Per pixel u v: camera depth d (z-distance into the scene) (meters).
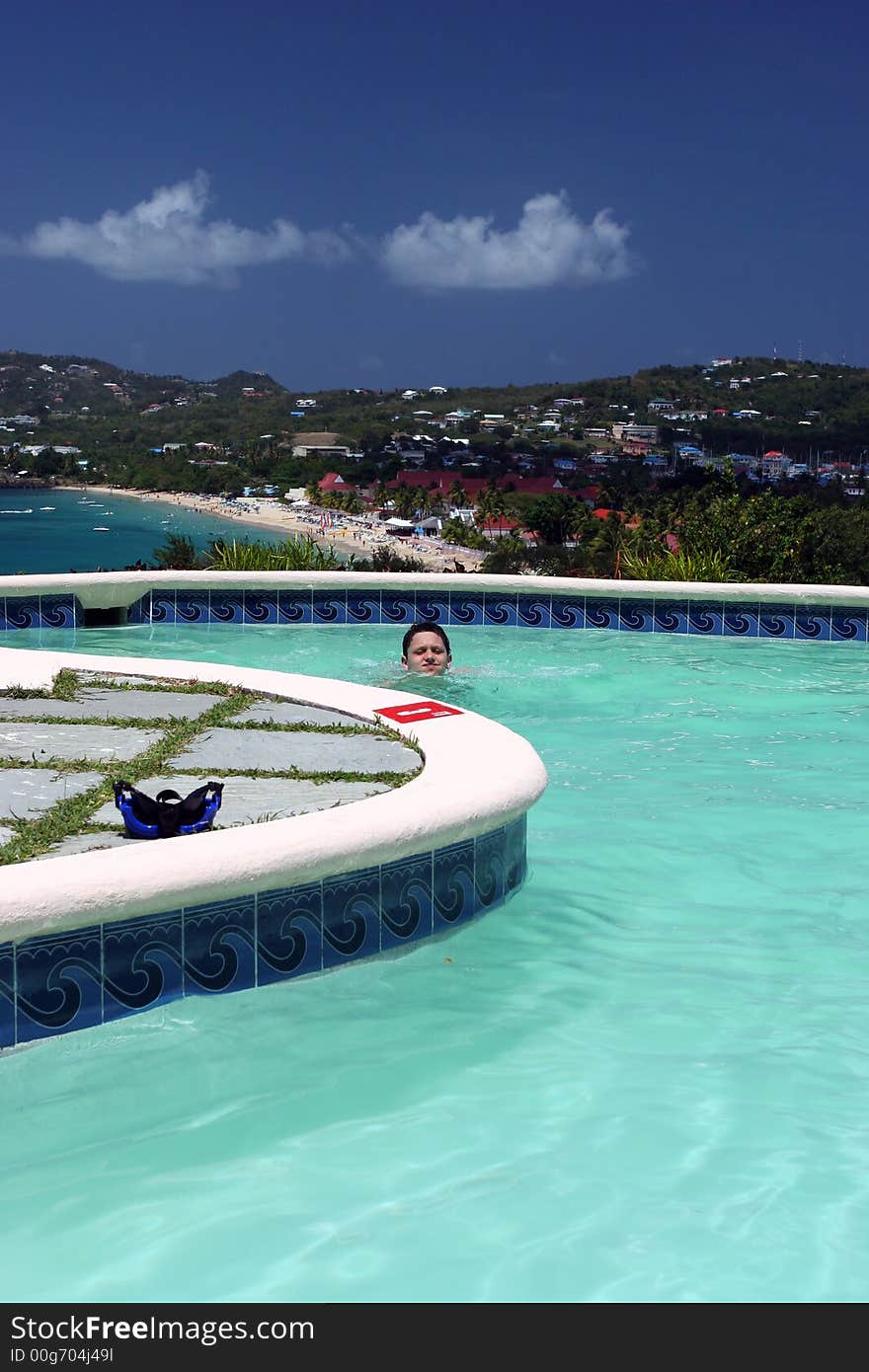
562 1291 2.19
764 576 17.22
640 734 7.14
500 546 130.62
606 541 52.75
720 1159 2.63
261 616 11.38
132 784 4.18
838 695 8.39
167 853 3.14
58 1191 2.53
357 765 4.45
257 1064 3.07
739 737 7.09
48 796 4.05
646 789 5.90
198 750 4.69
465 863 3.93
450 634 11.00
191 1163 2.64
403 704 5.45
